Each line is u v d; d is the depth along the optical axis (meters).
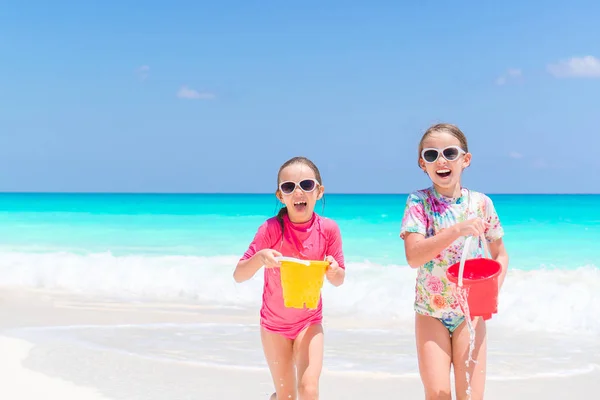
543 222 19.59
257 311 8.45
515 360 5.95
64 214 25.14
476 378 3.67
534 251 13.80
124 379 5.25
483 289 3.47
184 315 8.13
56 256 12.52
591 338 6.86
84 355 5.93
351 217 22.86
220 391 4.98
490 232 4.04
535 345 6.55
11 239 16.58
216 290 9.59
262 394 4.91
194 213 25.80
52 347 6.21
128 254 13.70
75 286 10.33
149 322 7.64
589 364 5.79
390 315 8.09
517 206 32.62
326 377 5.39
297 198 4.05
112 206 34.53
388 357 6.03
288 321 4.04
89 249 14.62
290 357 4.13
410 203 3.96
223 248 14.60
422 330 3.83
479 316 3.57
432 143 3.88
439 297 3.79
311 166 4.16
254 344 6.49
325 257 4.21
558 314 7.62
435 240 3.59
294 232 4.13
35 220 21.80
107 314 8.16
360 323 7.69
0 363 5.57
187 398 4.81
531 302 8.07
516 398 4.87
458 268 3.66
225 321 7.74
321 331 4.06
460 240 3.81
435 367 3.68
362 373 5.49
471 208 3.94
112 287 10.20
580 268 11.23
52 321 7.64
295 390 4.16
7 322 7.55
